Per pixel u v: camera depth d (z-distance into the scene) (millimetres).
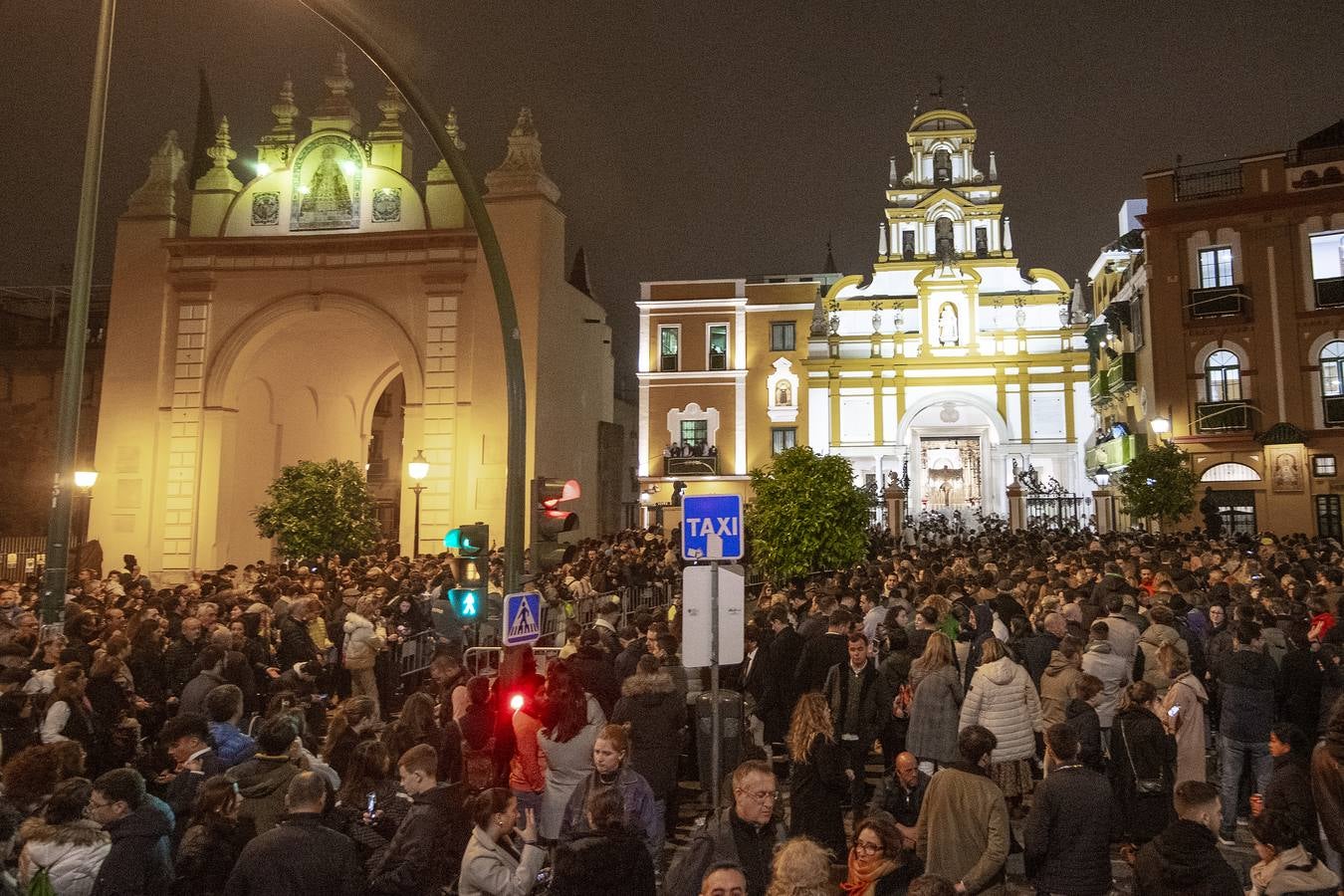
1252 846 8805
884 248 51406
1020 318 48719
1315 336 32094
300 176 33219
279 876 4980
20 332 43812
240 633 12039
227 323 32656
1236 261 33406
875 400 48844
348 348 36375
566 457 34312
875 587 15125
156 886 5332
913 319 50062
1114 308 39000
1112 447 39062
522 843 6270
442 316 31500
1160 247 34656
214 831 5773
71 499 12148
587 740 7316
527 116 32344
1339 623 10461
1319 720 9141
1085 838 5902
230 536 32875
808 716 7488
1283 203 32688
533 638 9789
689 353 49969
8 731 7453
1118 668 9219
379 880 5551
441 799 5906
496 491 30438
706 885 4223
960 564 18516
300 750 6469
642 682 8367
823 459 21719
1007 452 47844
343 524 28516
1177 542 25641
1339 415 31547
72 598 15930
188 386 32375
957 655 11141
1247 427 32312
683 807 10383
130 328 32969
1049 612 11094
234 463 33281
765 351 49938
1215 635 10836
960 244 50406
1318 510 31562
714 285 50188
